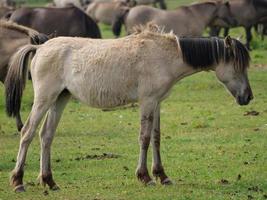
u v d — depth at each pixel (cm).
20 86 1441
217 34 3956
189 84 2878
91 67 1416
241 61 1430
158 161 1446
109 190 1413
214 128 2103
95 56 1419
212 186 1435
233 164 1644
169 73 1417
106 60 1414
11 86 1442
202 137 1973
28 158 1773
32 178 1555
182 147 1848
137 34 1441
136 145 1900
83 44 1437
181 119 2248
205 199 1325
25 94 2652
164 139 1959
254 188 1415
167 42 1423
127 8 3969
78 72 1421
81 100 1441
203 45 1423
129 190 1404
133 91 1420
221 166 1628
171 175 1546
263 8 3950
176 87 2827
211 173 1559
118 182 1484
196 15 3612
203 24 3631
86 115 2369
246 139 1927
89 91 1422
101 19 5244
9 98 1445
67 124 2225
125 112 2398
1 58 2116
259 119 2208
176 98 2633
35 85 1435
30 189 1430
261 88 2764
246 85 1445
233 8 3878
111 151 1836
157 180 1447
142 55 1412
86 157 1758
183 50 1412
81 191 1412
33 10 3180
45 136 1440
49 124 1444
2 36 2142
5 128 2214
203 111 2366
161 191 1390
